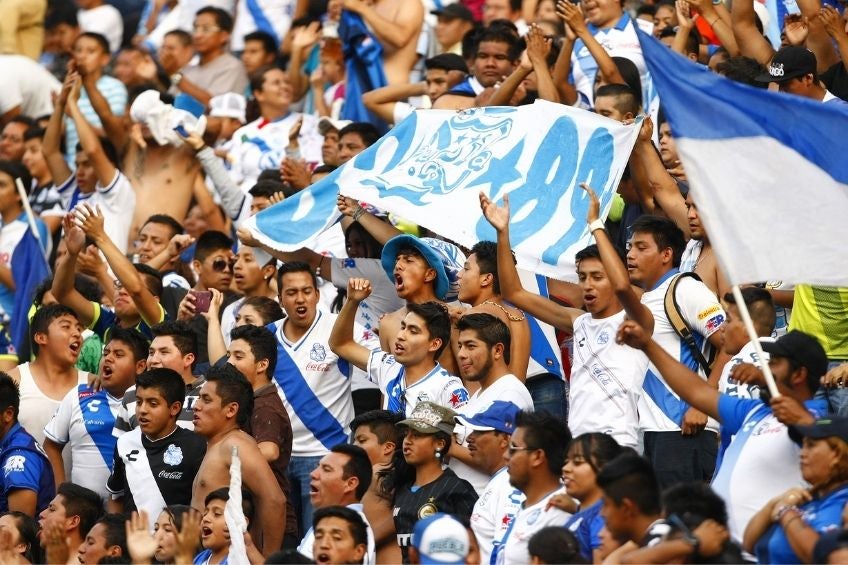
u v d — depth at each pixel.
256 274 41.50
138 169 51.03
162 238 45.28
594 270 32.97
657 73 28.78
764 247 28.14
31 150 53.88
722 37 42.06
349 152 44.94
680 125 28.58
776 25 46.22
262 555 32.97
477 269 35.03
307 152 52.22
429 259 36.09
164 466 34.69
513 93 42.91
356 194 37.34
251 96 55.91
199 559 31.75
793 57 36.91
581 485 27.62
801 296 33.97
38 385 39.31
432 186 36.88
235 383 33.59
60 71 62.50
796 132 28.75
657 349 29.06
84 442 37.69
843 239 28.34
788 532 25.47
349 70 52.69
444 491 31.48
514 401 32.62
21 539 34.31
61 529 33.78
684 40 42.97
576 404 33.38
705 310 32.53
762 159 28.58
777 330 36.22
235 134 53.06
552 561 25.91
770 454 27.80
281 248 39.16
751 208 28.36
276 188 44.69
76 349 39.38
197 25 57.62
